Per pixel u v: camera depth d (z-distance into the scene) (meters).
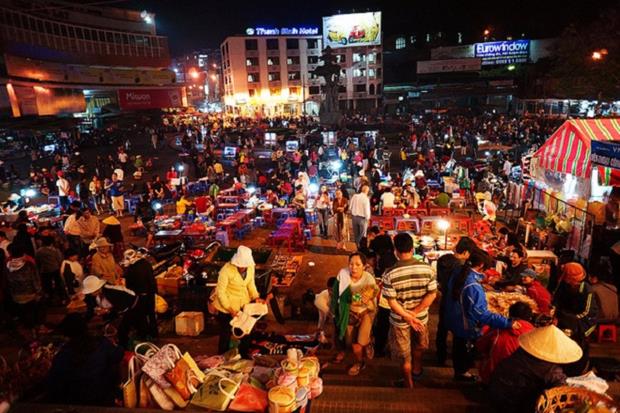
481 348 4.93
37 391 5.01
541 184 14.30
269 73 89.19
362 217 11.87
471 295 4.75
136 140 48.59
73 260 9.59
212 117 79.12
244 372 4.68
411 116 62.22
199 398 4.17
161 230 14.27
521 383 4.00
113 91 62.62
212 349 7.27
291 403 4.06
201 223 14.34
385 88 84.12
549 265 9.37
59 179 19.64
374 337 6.45
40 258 9.41
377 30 84.81
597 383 4.18
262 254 9.41
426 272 4.85
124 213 19.75
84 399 4.39
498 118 50.22
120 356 4.59
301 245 13.57
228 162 33.28
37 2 46.75
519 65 70.38
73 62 52.41
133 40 62.38
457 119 51.59
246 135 45.12
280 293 9.47
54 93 47.03
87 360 4.40
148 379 4.31
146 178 29.61
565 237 11.13
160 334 7.97
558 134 12.66
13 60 38.31
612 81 32.38
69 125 38.75
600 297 7.00
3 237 9.72
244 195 19.09
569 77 35.50
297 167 25.39
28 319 7.91
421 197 16.62
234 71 88.12
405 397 4.71
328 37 86.12
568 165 12.12
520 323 4.64
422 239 10.78
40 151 37.56
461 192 17.47
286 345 6.37
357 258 5.42
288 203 18.25
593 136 11.56
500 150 26.50
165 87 66.75
